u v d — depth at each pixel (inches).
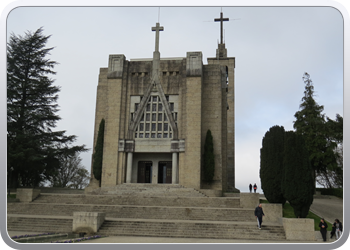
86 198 1170.0
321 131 1850.4
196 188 1358.3
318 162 1836.9
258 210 819.4
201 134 1466.5
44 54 1647.4
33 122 1562.5
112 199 1161.4
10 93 1494.8
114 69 1526.8
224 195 1416.1
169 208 993.5
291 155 971.9
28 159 1391.5
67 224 877.2
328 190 1796.3
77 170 2433.6
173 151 1423.5
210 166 1414.9
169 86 1496.1
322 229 792.9
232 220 954.7
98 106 1611.7
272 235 785.6
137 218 974.4
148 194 1279.5
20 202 1138.0
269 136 1149.1
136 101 1509.6
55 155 1598.2
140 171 1503.4
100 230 817.5
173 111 1477.6
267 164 1125.1
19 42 1610.5
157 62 1524.4
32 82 1579.7
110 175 1423.5
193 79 1455.5
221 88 1547.7
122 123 1481.3
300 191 939.3
